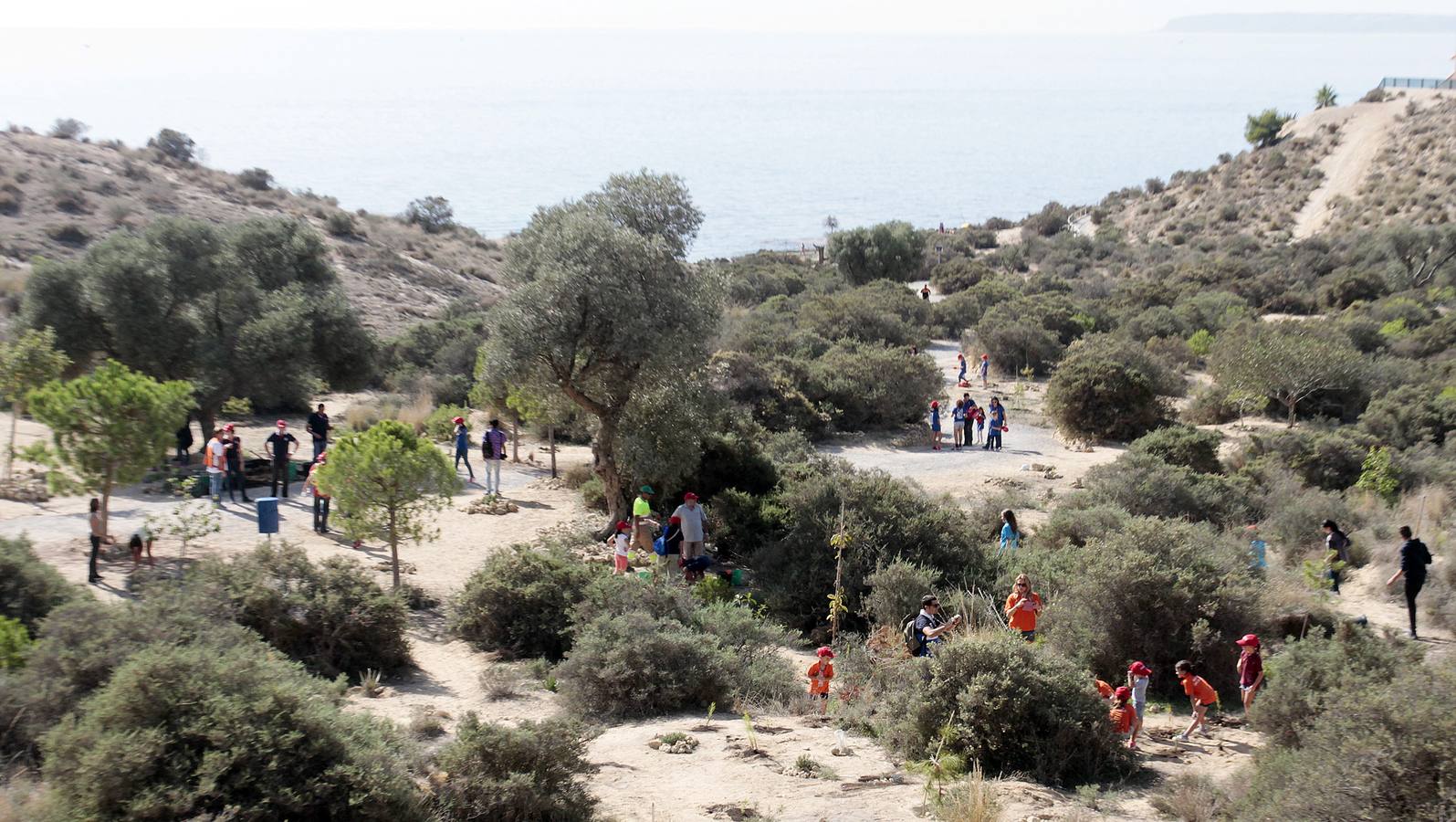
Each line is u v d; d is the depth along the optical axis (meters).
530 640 15.36
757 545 20.67
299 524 20.62
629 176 23.11
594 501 23.67
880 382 35.94
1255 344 36.69
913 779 9.98
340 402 39.22
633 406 21.64
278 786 7.93
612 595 15.22
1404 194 86.88
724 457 23.78
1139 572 14.30
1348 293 62.56
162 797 7.67
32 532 18.59
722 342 40.34
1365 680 9.98
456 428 26.11
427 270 75.81
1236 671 13.94
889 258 74.56
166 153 86.38
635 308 20.27
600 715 12.65
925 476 28.23
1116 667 14.15
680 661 13.27
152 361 27.09
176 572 16.30
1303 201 94.88
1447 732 7.42
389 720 9.81
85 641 10.76
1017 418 37.75
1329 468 28.42
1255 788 8.44
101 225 62.25
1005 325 48.00
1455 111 101.38
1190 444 27.97
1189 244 91.75
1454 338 48.28
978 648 10.98
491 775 8.87
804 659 15.82
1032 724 10.34
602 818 8.81
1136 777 10.25
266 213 76.50
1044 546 20.16
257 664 9.05
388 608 14.09
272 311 28.34
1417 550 16.08
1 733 9.73
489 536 21.06
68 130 93.12
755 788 9.62
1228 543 17.86
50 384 18.62
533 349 20.14
